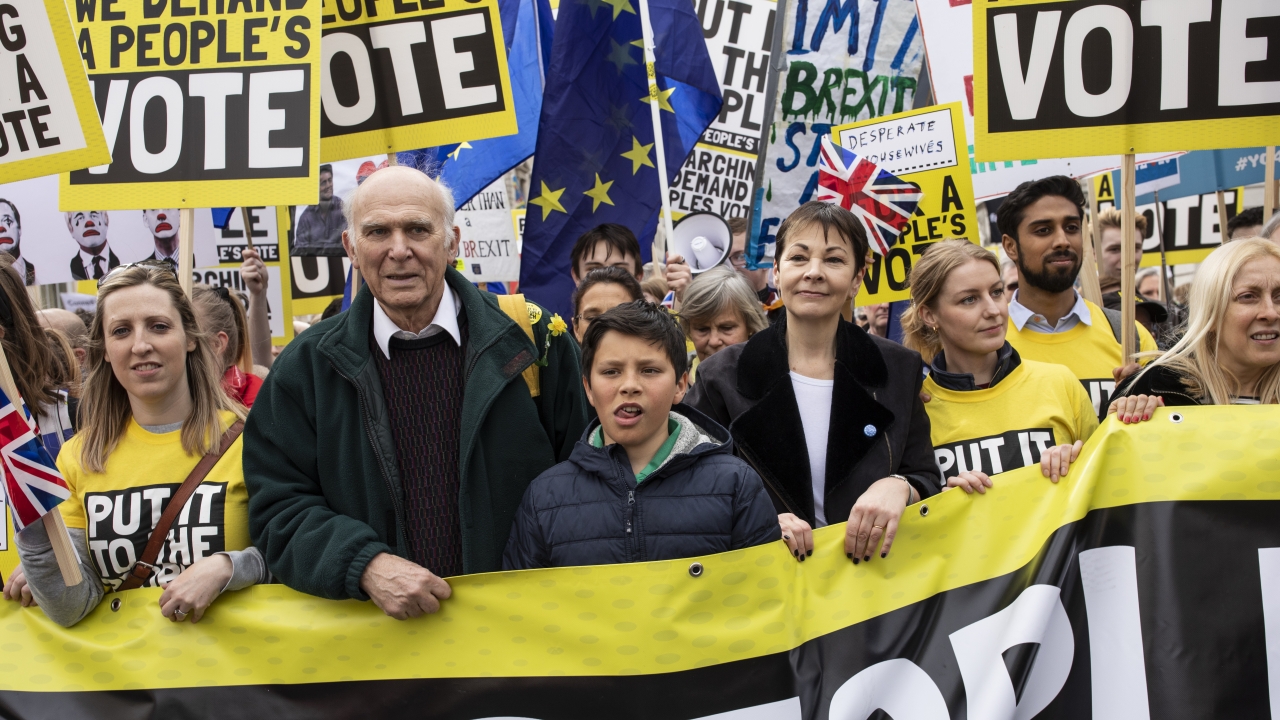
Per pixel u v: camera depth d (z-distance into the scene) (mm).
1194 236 7871
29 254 5641
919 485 2785
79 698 2623
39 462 2506
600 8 4918
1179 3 3379
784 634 2551
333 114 4367
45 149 3020
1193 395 2852
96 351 2877
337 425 2625
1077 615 2631
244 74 3857
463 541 2600
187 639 2631
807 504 2881
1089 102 3439
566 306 4902
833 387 2914
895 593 2633
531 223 4926
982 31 3486
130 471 2828
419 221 2572
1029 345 4051
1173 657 2586
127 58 3887
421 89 4320
